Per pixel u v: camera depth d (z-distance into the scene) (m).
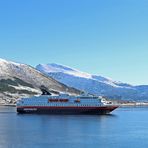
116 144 153.00
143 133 192.62
